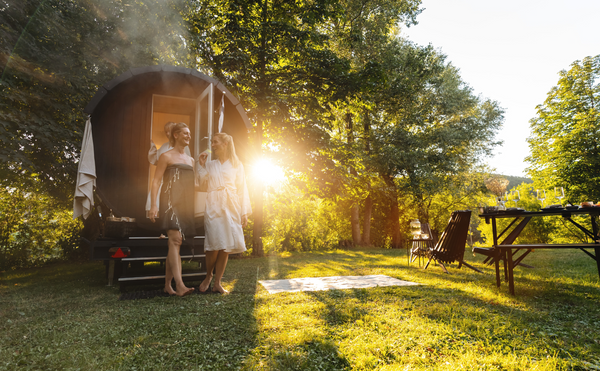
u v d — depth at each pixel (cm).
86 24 838
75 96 812
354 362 199
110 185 573
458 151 2034
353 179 1382
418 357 203
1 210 1037
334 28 1534
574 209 388
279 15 1201
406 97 1712
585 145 1925
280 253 1342
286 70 1179
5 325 291
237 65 1063
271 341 236
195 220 453
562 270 607
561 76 2041
